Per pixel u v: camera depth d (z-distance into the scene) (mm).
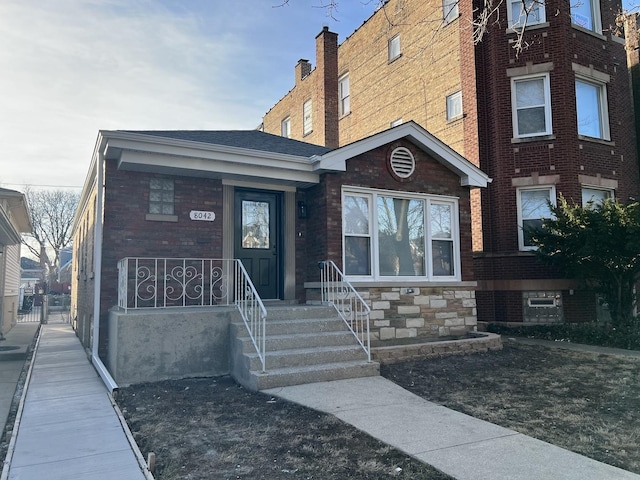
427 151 10109
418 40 16812
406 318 9438
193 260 8672
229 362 7441
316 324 7824
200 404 5812
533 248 12328
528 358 8484
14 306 20516
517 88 12977
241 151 8375
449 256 10375
